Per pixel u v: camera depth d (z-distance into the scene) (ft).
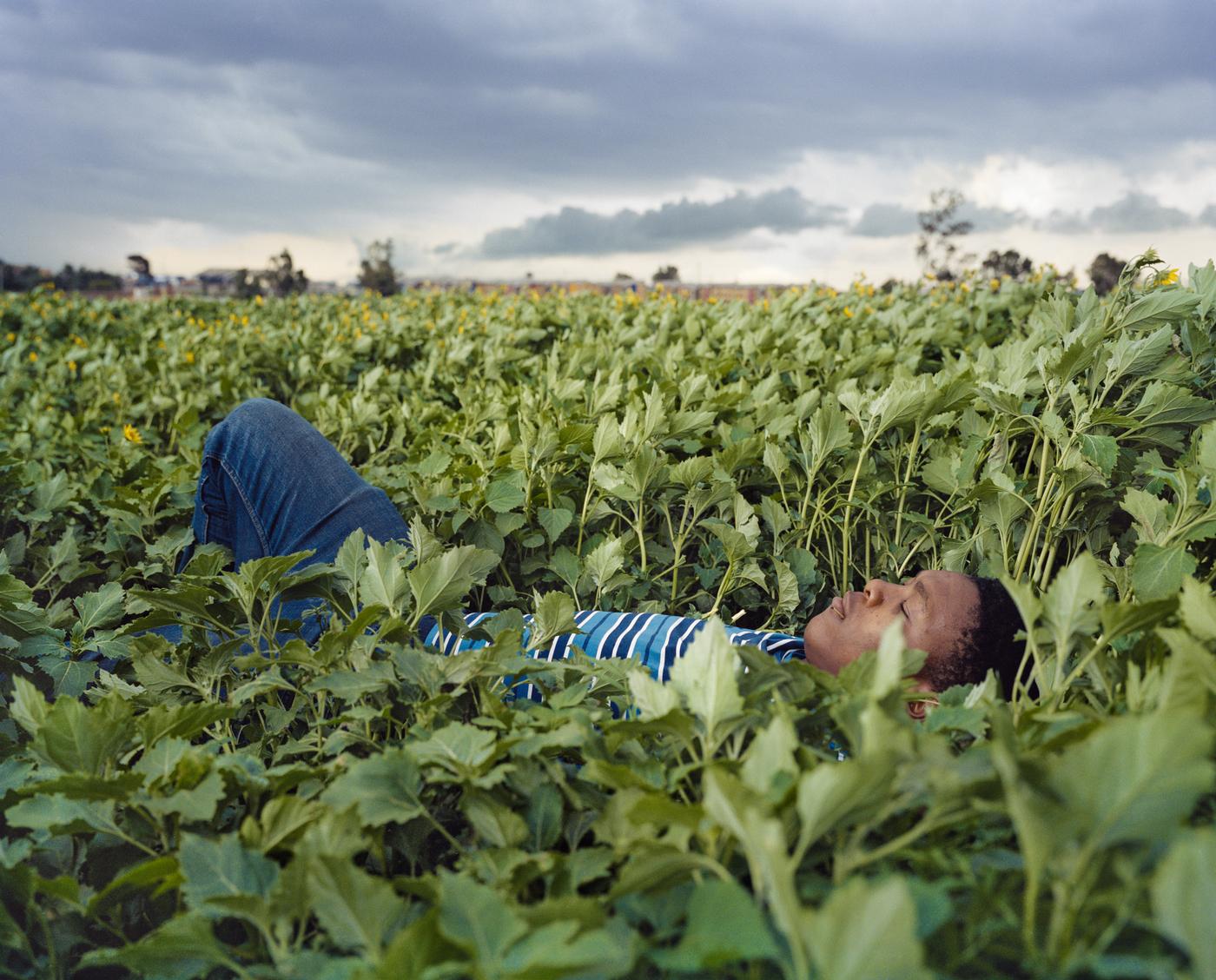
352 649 4.83
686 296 27.50
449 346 19.31
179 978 3.05
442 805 4.26
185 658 5.55
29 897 3.55
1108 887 2.64
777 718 3.20
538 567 9.22
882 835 3.23
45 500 10.21
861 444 10.03
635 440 9.12
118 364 19.16
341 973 2.77
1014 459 9.57
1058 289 9.31
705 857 2.93
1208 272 9.02
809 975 2.49
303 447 9.04
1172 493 7.66
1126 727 2.44
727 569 9.39
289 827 3.53
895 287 25.72
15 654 6.27
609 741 3.82
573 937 2.76
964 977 2.79
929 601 6.98
